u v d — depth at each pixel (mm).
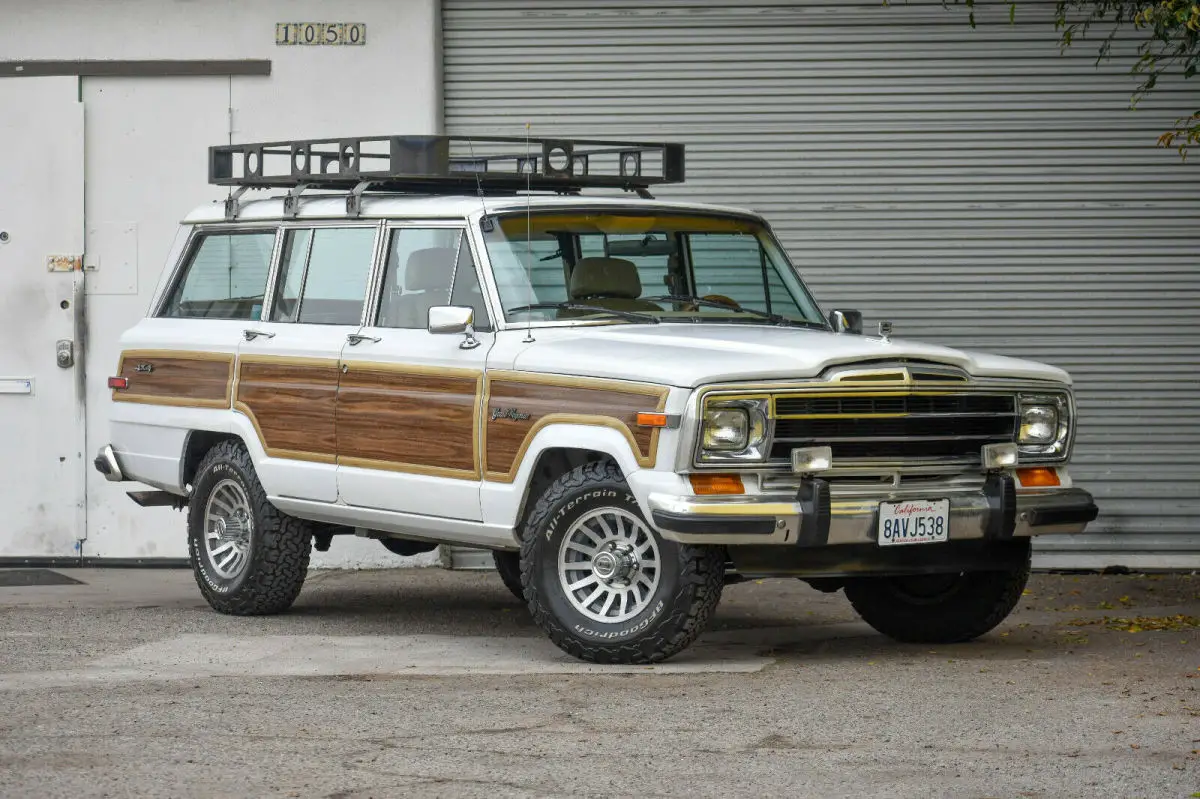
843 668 7820
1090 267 12578
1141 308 12586
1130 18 12383
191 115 12695
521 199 8844
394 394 8781
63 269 12695
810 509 7473
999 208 12586
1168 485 12578
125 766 5734
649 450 7488
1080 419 12570
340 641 8828
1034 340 12617
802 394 7547
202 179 12695
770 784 5523
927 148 12602
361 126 12641
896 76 12602
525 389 8102
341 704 6863
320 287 9469
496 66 12734
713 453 7445
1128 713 6672
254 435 9586
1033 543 12555
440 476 8523
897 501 7727
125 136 12719
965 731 6328
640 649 7738
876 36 12594
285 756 5902
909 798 5367
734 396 7441
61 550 12766
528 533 8000
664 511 7379
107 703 6875
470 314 8219
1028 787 5504
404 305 8953
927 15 12570
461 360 8438
